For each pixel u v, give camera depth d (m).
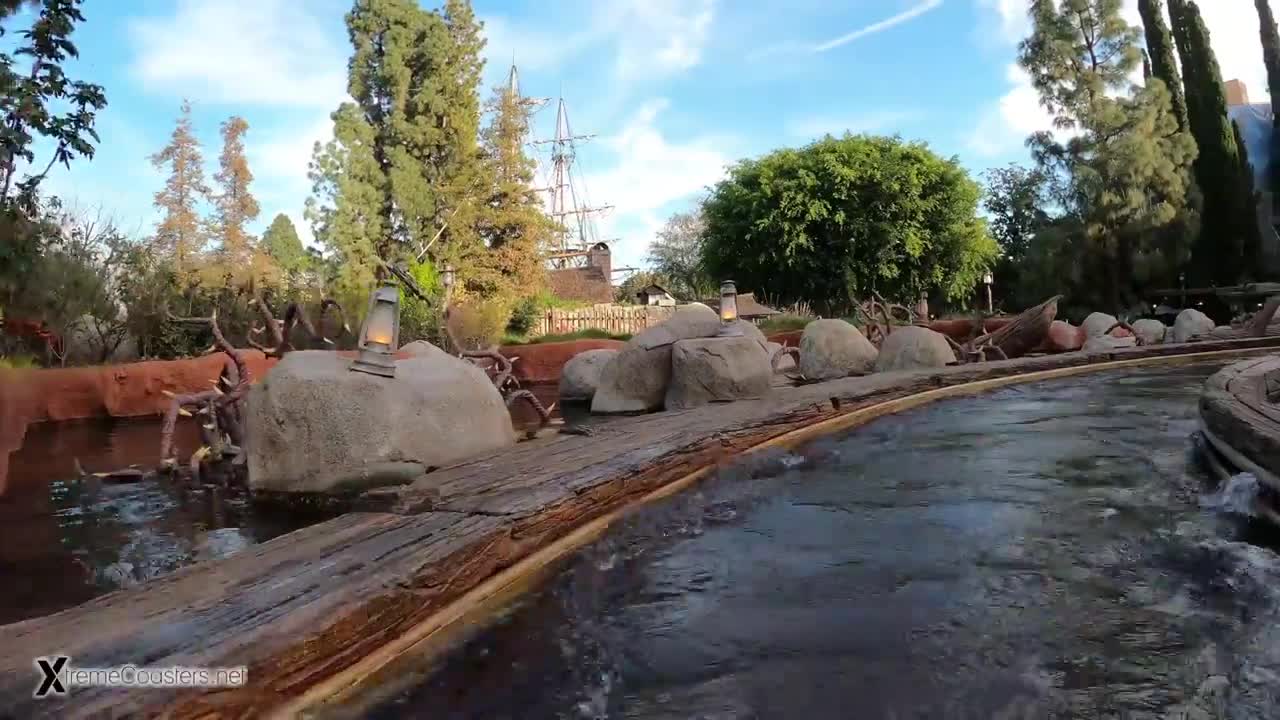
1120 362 12.91
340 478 4.83
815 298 36.38
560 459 4.64
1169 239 27.23
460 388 5.69
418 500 3.54
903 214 34.59
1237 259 28.88
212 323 6.52
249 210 29.88
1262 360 6.84
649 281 68.00
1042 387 10.46
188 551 3.77
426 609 2.57
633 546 3.57
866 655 2.24
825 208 34.06
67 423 10.35
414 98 29.08
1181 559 3.00
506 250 30.41
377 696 2.11
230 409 6.54
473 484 3.89
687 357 8.92
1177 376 11.18
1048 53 28.11
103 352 15.43
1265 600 2.53
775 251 35.50
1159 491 4.18
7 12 6.73
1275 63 34.91
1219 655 2.15
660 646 2.39
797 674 2.15
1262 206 36.16
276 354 7.26
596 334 27.78
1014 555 3.11
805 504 4.28
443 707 2.04
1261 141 40.34
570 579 3.10
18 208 7.35
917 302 36.50
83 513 4.62
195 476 5.76
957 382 10.25
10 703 1.59
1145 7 30.86
